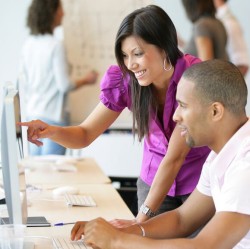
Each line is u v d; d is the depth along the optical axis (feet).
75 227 8.54
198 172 10.84
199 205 8.73
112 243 7.37
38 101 20.18
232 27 21.74
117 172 23.90
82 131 10.84
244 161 6.98
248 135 7.26
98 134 11.08
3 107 7.86
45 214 10.35
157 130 10.66
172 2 21.77
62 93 20.17
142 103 10.37
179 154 10.00
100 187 12.97
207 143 7.50
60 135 10.46
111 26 22.25
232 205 6.80
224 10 21.63
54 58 19.80
